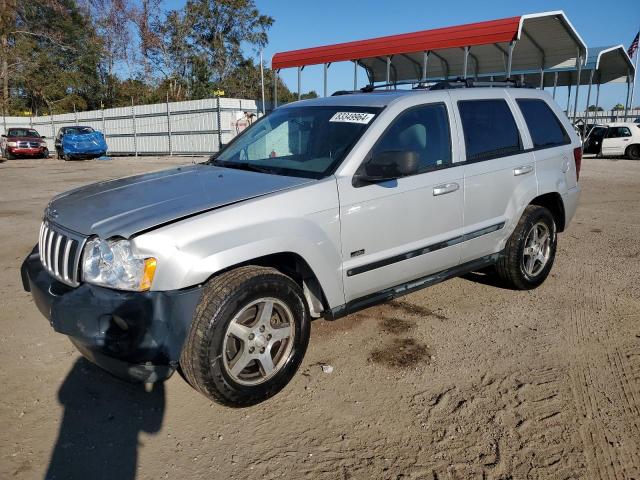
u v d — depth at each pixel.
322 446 2.95
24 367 3.75
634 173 15.82
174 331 2.90
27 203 10.96
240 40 45.81
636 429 3.07
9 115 43.75
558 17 15.71
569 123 5.65
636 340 4.16
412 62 21.80
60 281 3.27
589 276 5.73
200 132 27.03
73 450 2.90
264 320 3.24
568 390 3.47
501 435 3.03
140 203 3.33
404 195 3.89
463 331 4.37
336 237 3.55
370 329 4.42
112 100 48.03
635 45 27.09
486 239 4.64
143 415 3.23
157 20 45.41
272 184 3.53
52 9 43.81
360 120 3.95
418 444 2.96
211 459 2.84
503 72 22.58
